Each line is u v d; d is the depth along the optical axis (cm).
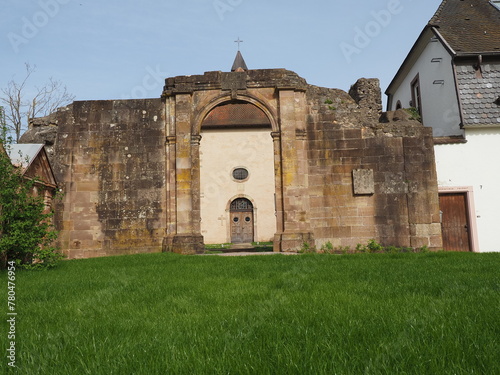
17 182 1167
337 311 423
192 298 545
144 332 377
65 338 363
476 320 371
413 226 1536
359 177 1566
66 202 1609
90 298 575
